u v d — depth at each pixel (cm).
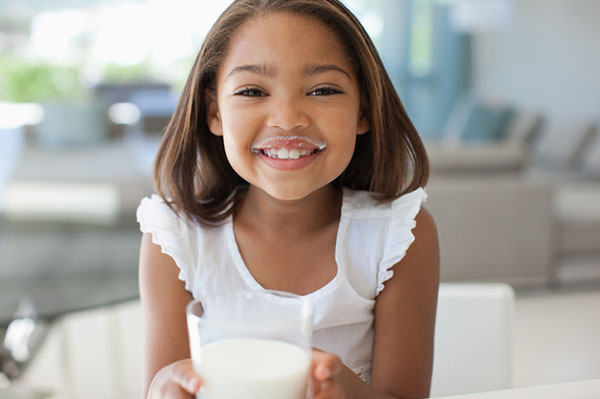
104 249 320
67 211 359
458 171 321
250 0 80
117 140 568
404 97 712
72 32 661
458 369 108
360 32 82
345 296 89
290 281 90
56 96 661
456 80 720
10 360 231
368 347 93
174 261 90
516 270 315
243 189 97
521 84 654
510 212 311
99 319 274
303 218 90
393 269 90
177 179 91
